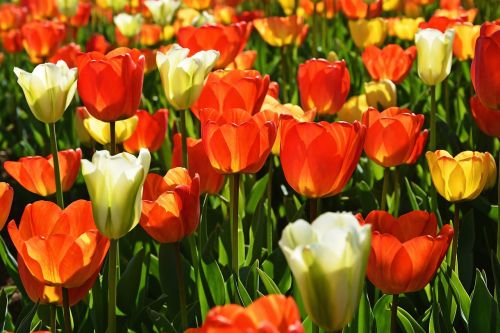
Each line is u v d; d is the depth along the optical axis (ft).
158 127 18.08
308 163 11.21
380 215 11.34
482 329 12.13
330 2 33.17
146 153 10.03
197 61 13.98
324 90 17.39
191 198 11.79
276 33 24.68
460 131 21.71
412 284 10.35
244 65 22.07
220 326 5.86
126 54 13.73
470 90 24.73
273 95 18.02
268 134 12.48
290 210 18.10
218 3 38.73
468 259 15.23
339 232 7.29
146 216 11.82
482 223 18.33
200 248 14.76
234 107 14.93
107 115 14.06
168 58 14.14
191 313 13.29
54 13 35.60
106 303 13.62
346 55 27.86
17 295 20.83
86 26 41.47
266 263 14.62
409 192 16.22
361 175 20.47
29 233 11.30
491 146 20.42
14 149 27.53
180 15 30.73
